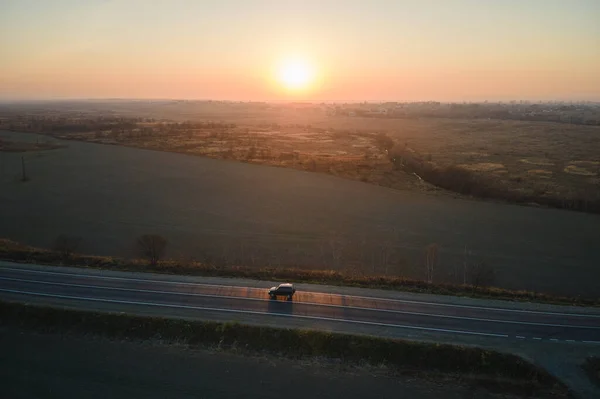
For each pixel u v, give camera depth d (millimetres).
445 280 49500
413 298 40781
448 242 61594
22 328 36375
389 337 34438
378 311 38188
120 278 43656
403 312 38125
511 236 64438
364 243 60281
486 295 42438
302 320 36562
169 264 47469
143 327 35938
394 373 32031
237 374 31641
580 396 29266
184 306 38469
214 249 57062
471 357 32688
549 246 60969
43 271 44906
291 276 45094
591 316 38344
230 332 35156
